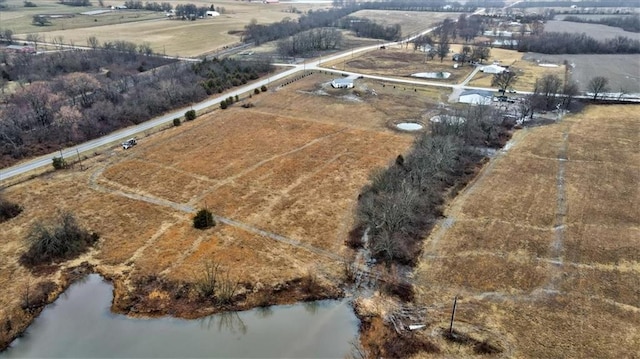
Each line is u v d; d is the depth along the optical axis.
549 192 73.44
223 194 72.44
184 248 59.06
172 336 46.75
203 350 45.06
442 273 54.91
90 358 44.09
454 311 48.53
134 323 48.28
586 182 76.69
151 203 69.62
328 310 50.12
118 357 44.22
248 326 48.06
